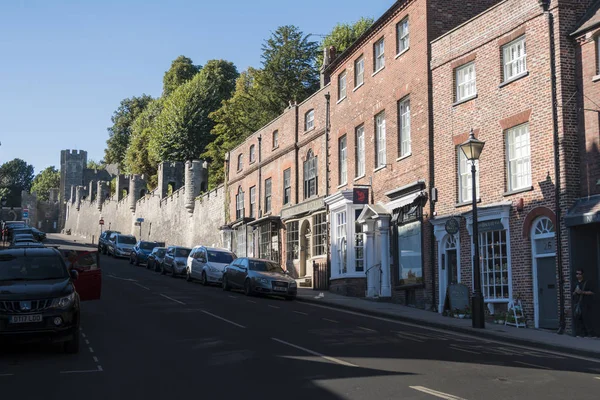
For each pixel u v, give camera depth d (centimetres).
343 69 3092
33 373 1063
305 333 1552
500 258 1967
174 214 6044
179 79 8944
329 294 2842
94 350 1286
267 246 3856
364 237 2758
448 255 2222
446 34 2267
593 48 1744
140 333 1512
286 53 5634
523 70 1934
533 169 1856
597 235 1723
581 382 1030
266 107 5703
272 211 3866
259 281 2620
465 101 2155
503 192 1962
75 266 1862
